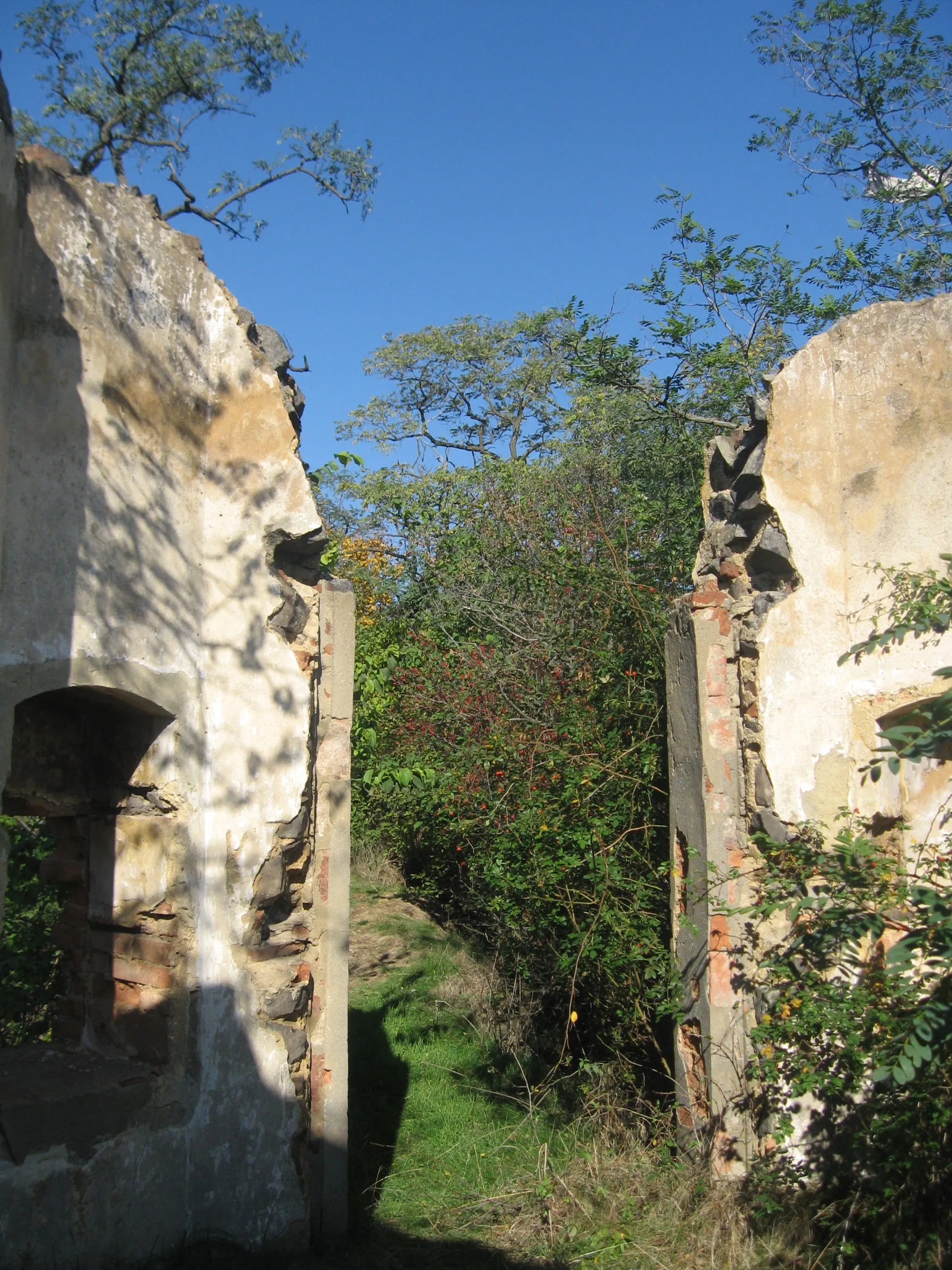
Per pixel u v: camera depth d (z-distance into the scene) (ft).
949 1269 11.65
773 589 15.93
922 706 14.75
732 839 15.67
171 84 45.55
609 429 43.91
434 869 33.04
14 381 11.77
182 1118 12.89
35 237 12.19
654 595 20.83
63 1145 11.77
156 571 13.26
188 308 14.08
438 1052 22.21
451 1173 16.65
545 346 80.89
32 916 17.65
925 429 15.15
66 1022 14.52
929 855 15.23
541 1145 17.10
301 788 14.34
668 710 17.25
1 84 11.50
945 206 38.70
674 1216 14.21
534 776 20.44
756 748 15.53
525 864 20.06
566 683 22.53
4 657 11.43
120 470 12.93
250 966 13.74
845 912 12.56
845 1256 12.63
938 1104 11.80
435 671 29.45
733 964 15.29
